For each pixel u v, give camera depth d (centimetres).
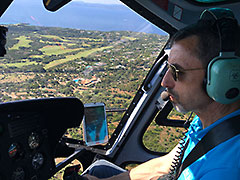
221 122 46
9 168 78
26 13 138
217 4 111
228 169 40
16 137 78
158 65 136
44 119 86
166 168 81
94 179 86
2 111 73
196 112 50
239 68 41
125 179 85
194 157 49
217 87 42
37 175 88
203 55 43
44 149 89
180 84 46
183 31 46
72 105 89
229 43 41
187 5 113
